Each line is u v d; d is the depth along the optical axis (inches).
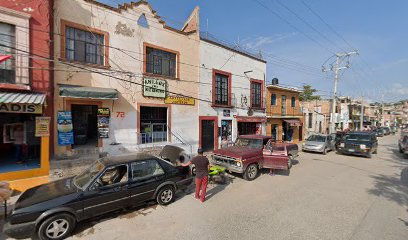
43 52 300.7
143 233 185.2
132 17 414.0
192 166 355.3
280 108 832.3
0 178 256.7
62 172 298.7
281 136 847.1
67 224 179.6
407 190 302.4
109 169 210.5
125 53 404.5
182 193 284.2
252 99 705.0
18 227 161.3
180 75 497.4
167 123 478.9
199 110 539.2
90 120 436.8
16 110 266.7
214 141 583.8
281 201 259.0
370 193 288.8
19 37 281.7
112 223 201.9
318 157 585.6
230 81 621.6
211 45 565.6
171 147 377.7
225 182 335.6
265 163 372.8
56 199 178.5
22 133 307.9
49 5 310.5
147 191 228.5
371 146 582.2
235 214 222.5
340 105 1505.9
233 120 633.6
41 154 282.2
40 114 305.6
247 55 675.4
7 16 273.4
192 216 217.5
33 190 200.5
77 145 389.4
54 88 328.5
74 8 346.9
